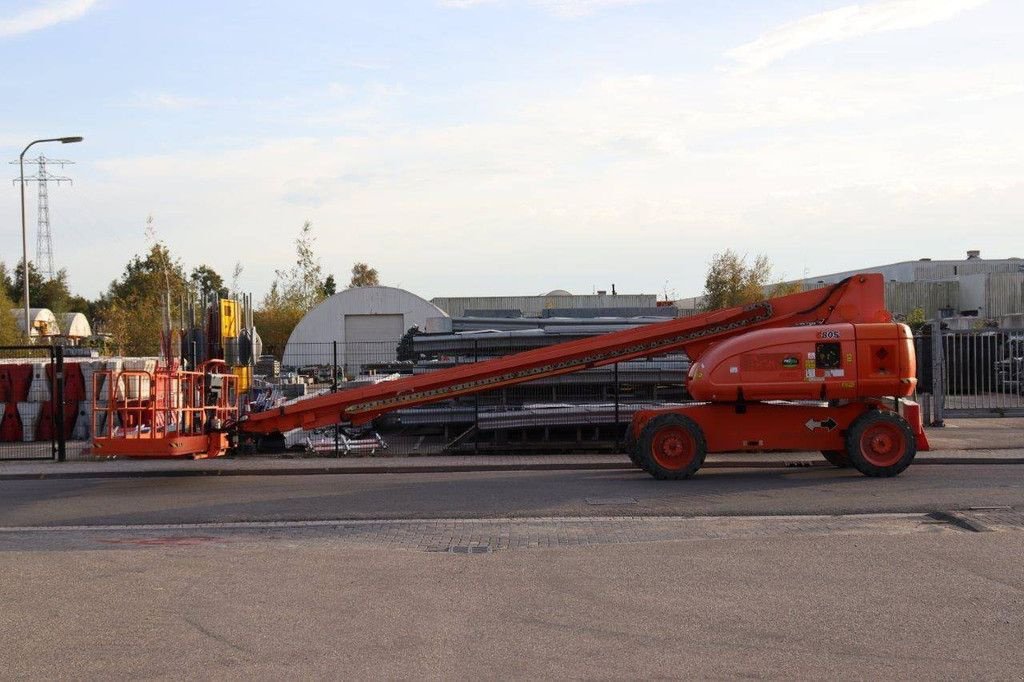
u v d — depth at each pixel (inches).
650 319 1080.2
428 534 437.4
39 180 2447.1
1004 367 949.8
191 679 238.7
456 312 2479.1
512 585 328.2
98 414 908.6
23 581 341.4
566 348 668.7
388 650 259.0
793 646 257.3
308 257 2773.1
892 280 2901.1
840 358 589.9
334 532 447.5
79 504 549.6
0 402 915.4
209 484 630.5
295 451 794.2
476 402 776.3
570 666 243.8
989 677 232.5
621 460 708.0
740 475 617.9
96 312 2901.1
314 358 1704.0
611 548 384.8
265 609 301.6
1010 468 641.0
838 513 468.4
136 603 310.0
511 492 562.6
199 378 682.8
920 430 616.1
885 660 245.1
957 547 373.7
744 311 644.1
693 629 273.9
